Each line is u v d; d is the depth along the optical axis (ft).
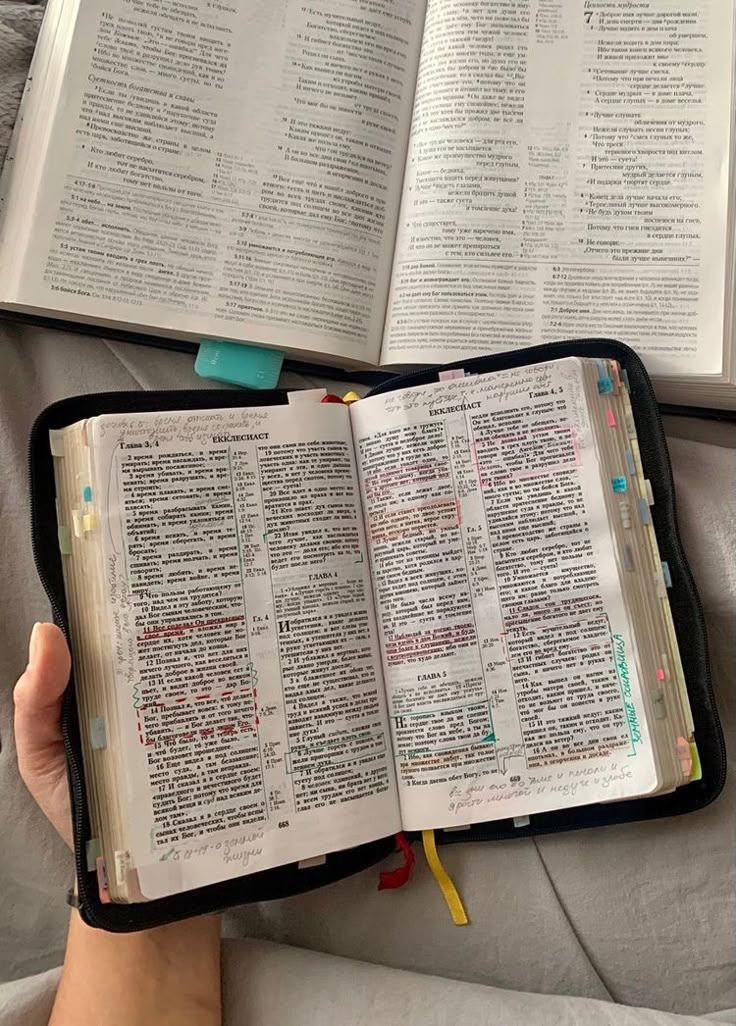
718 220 1.95
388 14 2.07
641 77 2.01
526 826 1.79
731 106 1.97
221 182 2.01
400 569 1.78
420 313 1.99
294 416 1.77
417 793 1.74
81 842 1.52
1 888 1.89
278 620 1.69
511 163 2.01
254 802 1.63
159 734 1.58
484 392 1.79
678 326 1.94
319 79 2.04
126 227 1.98
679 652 1.78
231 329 1.99
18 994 1.66
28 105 2.03
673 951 1.77
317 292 2.01
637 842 1.81
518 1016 1.62
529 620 1.74
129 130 1.99
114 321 1.98
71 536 1.65
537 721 1.72
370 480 1.82
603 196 1.99
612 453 1.78
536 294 1.98
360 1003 1.65
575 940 1.78
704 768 1.76
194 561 1.65
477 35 2.03
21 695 1.53
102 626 1.59
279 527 1.72
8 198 2.00
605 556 1.74
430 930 1.83
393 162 2.06
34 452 1.67
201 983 1.68
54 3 2.04
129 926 1.55
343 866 1.78
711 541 1.91
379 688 1.77
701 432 2.08
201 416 1.71
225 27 2.04
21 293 1.94
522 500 1.77
